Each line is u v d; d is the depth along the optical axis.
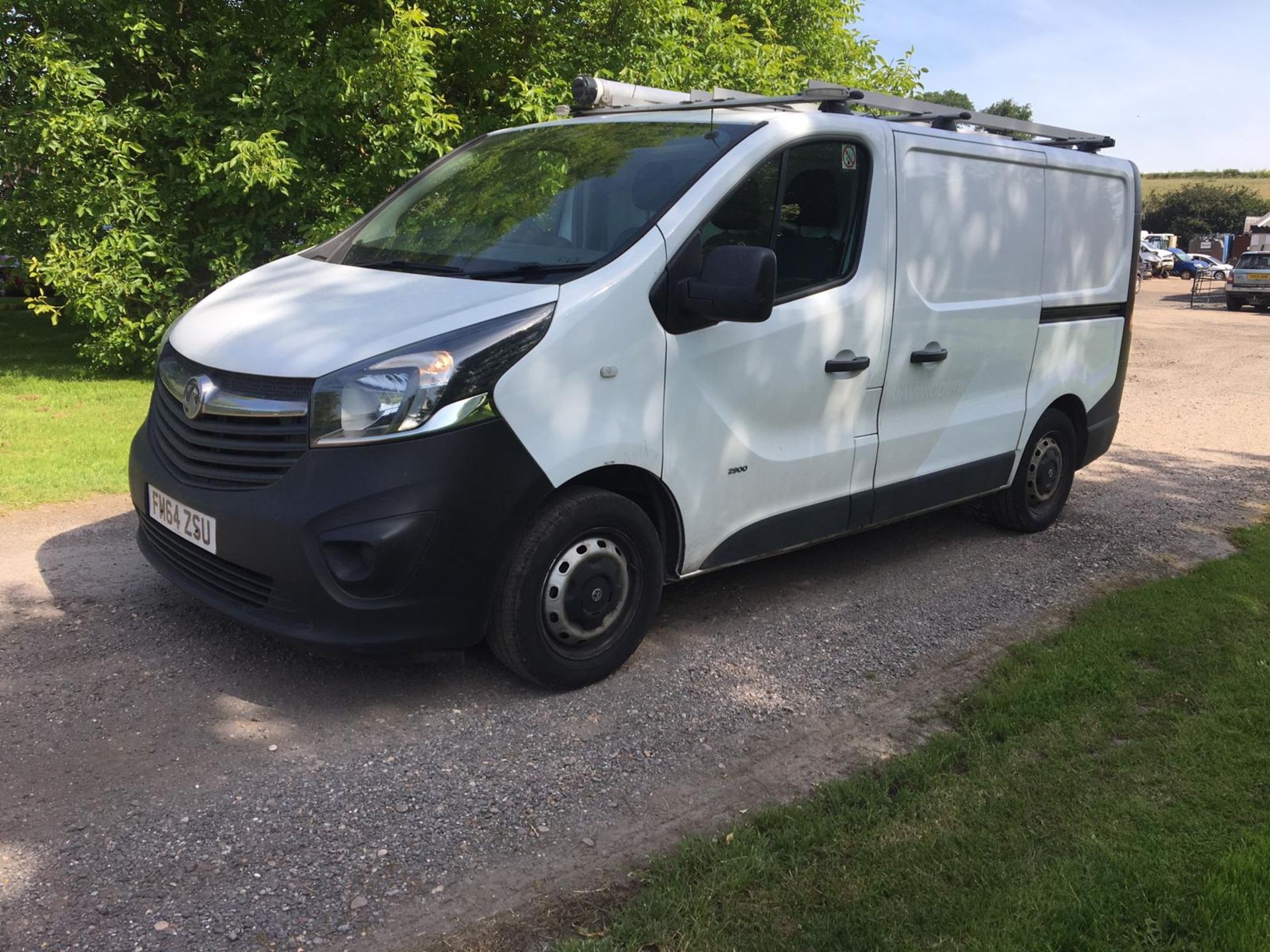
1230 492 7.24
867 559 5.40
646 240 3.57
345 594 3.11
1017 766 3.21
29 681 3.51
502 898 2.57
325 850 2.71
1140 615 4.55
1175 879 2.63
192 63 10.45
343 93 9.54
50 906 2.43
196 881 2.55
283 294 3.73
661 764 3.25
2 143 9.45
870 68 14.70
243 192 9.65
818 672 3.98
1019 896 2.54
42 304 10.05
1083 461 6.17
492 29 10.79
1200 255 59.56
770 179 3.92
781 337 3.99
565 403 3.34
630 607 3.77
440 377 3.10
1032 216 5.34
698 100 4.94
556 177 4.07
